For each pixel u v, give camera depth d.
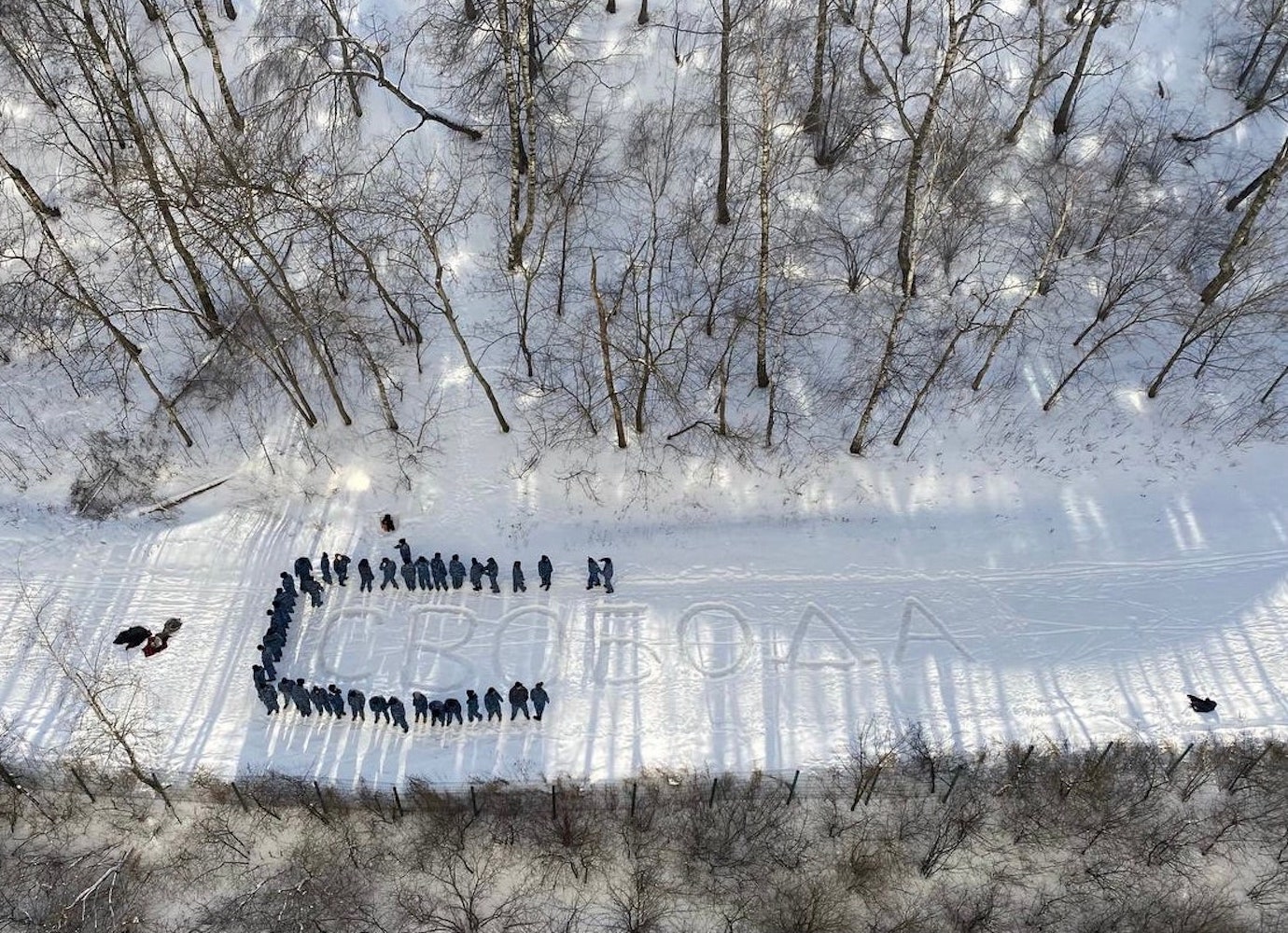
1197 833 24.22
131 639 26.95
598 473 29.27
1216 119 33.75
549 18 33.06
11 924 23.36
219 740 25.31
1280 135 33.34
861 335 30.38
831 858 23.89
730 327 30.52
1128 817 24.31
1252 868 23.95
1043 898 23.48
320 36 32.78
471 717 25.23
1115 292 30.69
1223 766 24.89
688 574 28.17
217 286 30.86
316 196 28.36
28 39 30.56
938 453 29.42
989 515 28.81
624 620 27.31
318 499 29.27
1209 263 31.39
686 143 32.75
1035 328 30.67
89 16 26.95
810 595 27.77
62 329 30.67
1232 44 34.22
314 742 25.23
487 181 32.31
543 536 28.73
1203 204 32.19
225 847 23.98
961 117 31.52
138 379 30.55
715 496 29.05
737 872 23.73
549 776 24.59
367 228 30.98
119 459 29.62
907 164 31.52
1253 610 27.28
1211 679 26.22
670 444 29.38
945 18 33.59
